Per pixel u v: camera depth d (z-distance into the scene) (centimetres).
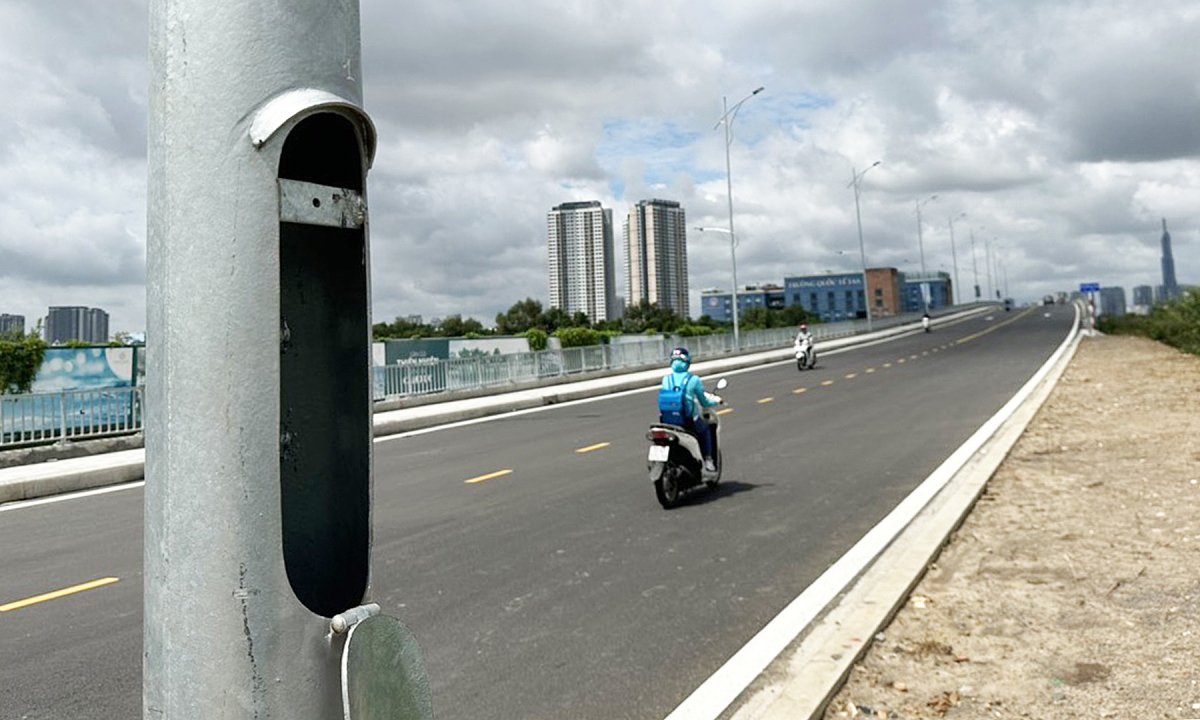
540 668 515
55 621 631
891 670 470
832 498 976
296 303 154
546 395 2498
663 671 502
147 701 139
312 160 156
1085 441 1205
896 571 631
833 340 5747
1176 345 3262
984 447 1232
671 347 3791
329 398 155
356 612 142
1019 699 423
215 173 138
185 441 135
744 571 704
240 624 133
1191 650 463
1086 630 507
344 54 150
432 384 2369
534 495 1064
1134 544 680
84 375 1855
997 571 639
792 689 434
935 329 7438
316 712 138
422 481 1207
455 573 726
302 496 151
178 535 135
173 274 139
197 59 140
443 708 463
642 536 838
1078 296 15600
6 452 1398
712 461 1016
